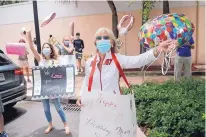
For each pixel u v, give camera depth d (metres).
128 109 2.27
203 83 5.45
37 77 4.03
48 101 4.39
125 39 11.75
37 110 5.94
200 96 4.54
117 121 2.28
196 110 3.93
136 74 9.46
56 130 4.59
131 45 11.73
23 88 5.51
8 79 5.07
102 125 2.31
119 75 2.44
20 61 8.73
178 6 11.05
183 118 3.63
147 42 3.26
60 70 4.03
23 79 5.60
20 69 5.52
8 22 14.45
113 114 2.28
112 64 2.39
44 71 4.02
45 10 13.23
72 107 5.77
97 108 2.31
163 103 4.40
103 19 12.32
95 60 2.44
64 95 3.95
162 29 3.11
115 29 10.65
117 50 2.49
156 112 4.00
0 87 4.79
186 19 3.31
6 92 4.93
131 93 2.40
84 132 2.37
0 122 3.86
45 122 5.08
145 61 2.30
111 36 2.39
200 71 9.11
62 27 13.11
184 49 6.08
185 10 10.98
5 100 4.92
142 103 4.66
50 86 4.02
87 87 2.51
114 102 2.28
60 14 13.03
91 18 12.54
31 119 5.29
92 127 2.34
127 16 3.02
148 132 3.83
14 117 5.45
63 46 6.50
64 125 4.50
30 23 13.91
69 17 12.91
